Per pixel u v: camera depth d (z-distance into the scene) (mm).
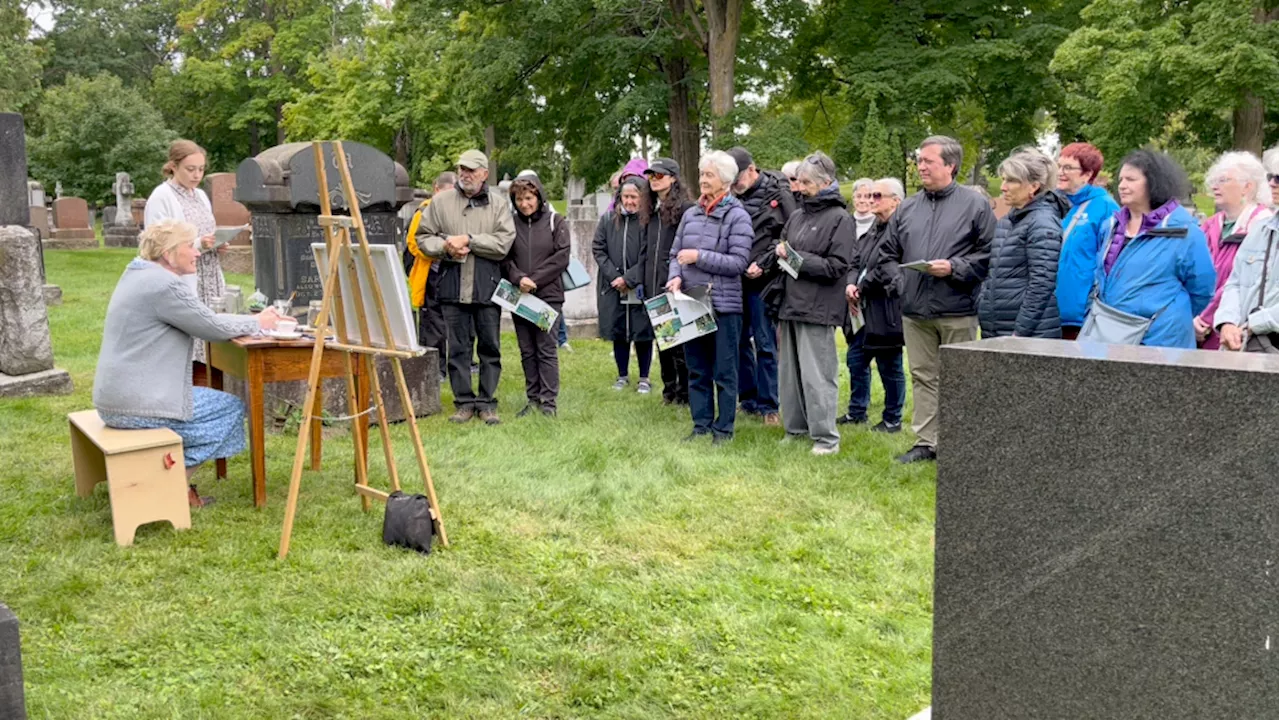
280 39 43938
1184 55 19062
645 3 24047
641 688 3385
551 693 3381
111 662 3484
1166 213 4715
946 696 2729
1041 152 5625
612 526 5023
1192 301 4730
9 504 5168
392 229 9266
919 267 5785
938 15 24125
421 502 4629
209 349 5945
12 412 7293
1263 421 2189
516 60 23453
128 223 29438
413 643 3680
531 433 6855
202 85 45188
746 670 3531
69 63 51719
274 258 9250
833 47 24734
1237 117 20922
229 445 5141
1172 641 2352
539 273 7324
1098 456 2420
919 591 4254
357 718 3180
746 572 4414
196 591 4098
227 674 3422
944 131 25953
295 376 5234
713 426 6672
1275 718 2229
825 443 6348
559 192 35500
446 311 7254
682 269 6539
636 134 26484
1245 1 18703
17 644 2441
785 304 6262
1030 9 24516
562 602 4027
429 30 28734
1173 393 2299
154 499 4688
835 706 3283
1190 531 2305
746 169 7246
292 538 4727
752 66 24828
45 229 26125
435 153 32562
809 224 6184
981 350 2576
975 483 2617
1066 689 2520
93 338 10656
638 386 8508
